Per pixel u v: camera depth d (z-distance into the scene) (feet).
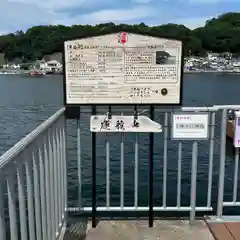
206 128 11.29
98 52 10.38
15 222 5.99
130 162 41.32
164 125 11.61
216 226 11.60
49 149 8.96
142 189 33.73
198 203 29.53
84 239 10.76
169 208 12.17
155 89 10.61
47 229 8.73
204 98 137.80
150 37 10.33
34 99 147.74
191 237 10.91
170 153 44.27
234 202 12.19
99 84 10.54
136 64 10.46
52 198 9.38
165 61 10.46
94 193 11.55
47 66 360.28
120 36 10.31
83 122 50.49
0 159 5.34
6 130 75.87
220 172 11.83
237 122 11.43
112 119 10.82
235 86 196.24
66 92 10.59
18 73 371.56
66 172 11.66
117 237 10.93
